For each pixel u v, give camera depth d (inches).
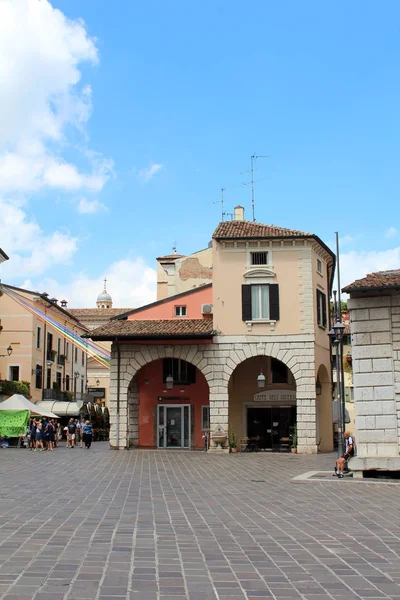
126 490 684.7
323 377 1537.9
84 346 1908.2
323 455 1336.1
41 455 1295.5
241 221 1593.3
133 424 1560.0
